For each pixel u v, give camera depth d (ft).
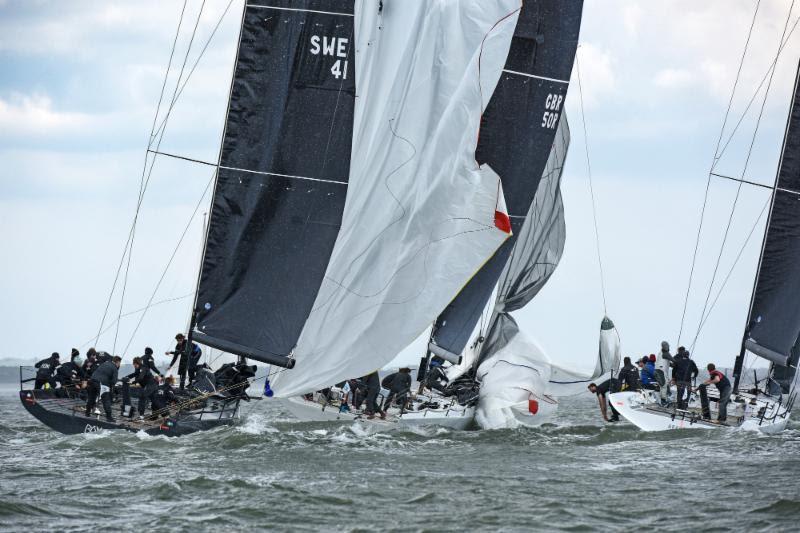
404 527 188.75
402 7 311.88
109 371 270.26
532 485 228.63
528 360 345.72
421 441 294.05
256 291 278.46
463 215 309.63
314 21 276.21
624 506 208.23
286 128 277.23
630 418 320.09
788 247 339.77
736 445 292.81
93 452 254.06
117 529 183.21
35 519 188.75
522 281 367.66
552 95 346.33
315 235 278.46
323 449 268.82
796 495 217.56
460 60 315.78
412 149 309.42
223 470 236.02
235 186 277.64
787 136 338.75
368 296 300.61
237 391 289.94
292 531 184.96
